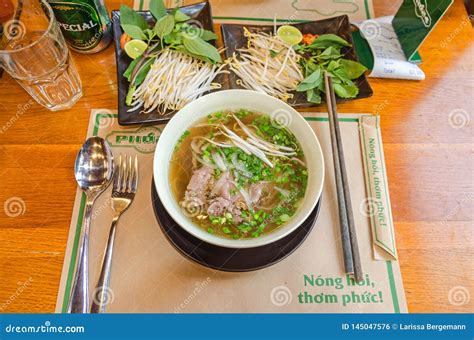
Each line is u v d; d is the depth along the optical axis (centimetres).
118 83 52
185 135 48
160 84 54
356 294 43
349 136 52
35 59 50
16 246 44
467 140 52
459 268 45
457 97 55
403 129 52
